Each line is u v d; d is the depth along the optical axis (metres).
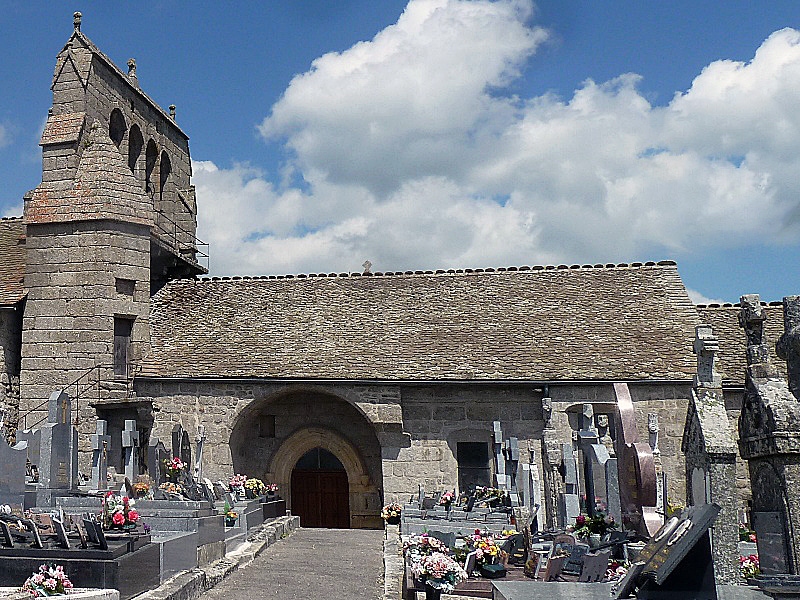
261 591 11.38
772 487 9.37
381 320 22.53
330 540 17.64
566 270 24.34
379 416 20.11
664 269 23.95
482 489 18.12
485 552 11.32
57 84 23.14
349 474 22.11
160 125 27.31
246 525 16.14
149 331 22.47
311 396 22.41
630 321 21.84
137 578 9.29
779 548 9.15
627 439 13.33
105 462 16.72
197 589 10.77
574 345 21.00
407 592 10.53
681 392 19.55
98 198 22.14
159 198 27.06
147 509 13.13
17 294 21.80
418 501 19.02
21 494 13.19
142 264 22.45
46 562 8.84
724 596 6.59
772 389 9.55
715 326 22.06
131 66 26.69
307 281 24.52
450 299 23.34
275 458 22.19
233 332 22.39
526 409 20.19
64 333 21.55
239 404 20.69
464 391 20.41
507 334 21.62
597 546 10.80
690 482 11.39
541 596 6.84
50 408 15.21
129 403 20.00
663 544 6.63
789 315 9.56
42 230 22.14
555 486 17.39
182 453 19.92
